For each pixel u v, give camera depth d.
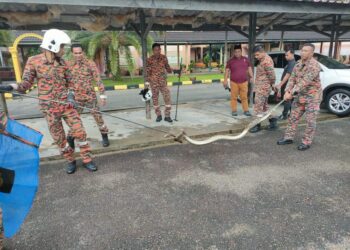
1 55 21.23
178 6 4.88
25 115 7.45
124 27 7.04
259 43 21.36
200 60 29.28
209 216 2.92
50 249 2.49
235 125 6.07
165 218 2.90
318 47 26.45
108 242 2.56
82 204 3.19
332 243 2.49
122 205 3.15
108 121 6.54
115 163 4.29
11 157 2.25
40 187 3.58
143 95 6.29
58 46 3.29
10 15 5.84
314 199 3.21
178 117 6.88
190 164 4.21
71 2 4.20
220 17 7.62
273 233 2.64
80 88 4.46
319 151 4.63
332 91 6.76
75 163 4.06
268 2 5.60
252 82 7.53
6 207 2.27
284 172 3.90
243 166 4.11
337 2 6.04
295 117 4.79
